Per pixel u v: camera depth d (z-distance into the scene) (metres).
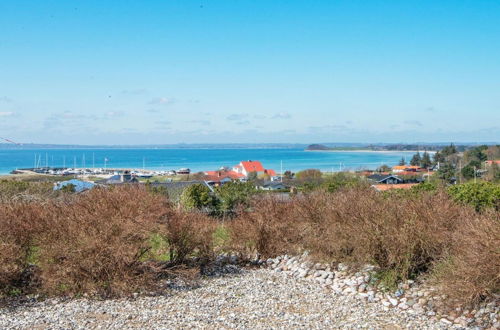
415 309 7.17
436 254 8.13
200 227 10.01
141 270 8.47
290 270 10.09
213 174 91.06
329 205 10.32
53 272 7.77
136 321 6.59
